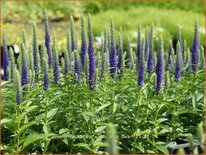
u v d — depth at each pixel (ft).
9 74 5.26
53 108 5.10
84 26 5.00
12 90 5.14
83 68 5.04
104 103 5.23
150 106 5.14
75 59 5.05
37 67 5.36
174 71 5.53
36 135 4.65
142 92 5.11
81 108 5.13
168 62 5.86
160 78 5.08
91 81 4.91
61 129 4.90
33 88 5.16
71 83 5.12
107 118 5.03
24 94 4.97
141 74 5.02
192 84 5.63
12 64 5.26
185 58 5.96
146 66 5.49
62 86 5.13
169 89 5.47
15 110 4.81
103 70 5.19
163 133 5.18
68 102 5.08
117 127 5.19
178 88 5.50
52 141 5.23
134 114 5.15
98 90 4.99
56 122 5.12
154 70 5.50
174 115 5.38
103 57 5.18
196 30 5.71
